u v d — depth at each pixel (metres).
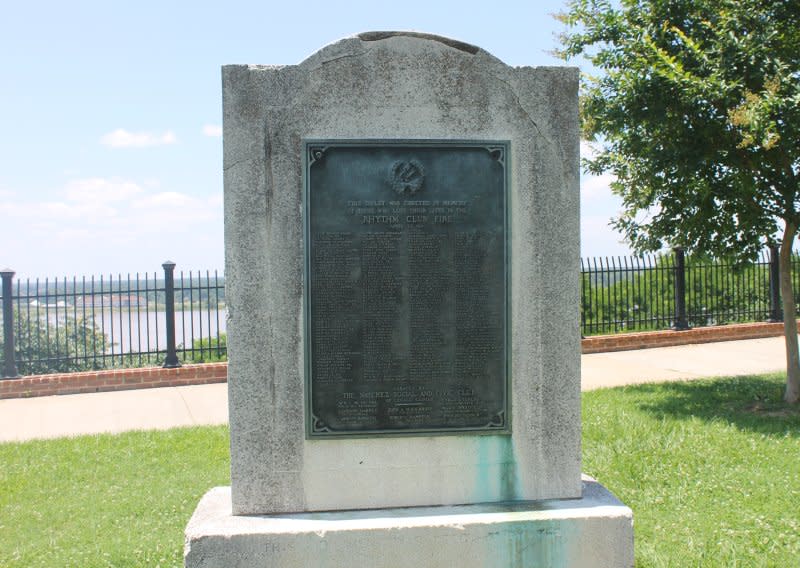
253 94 3.79
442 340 3.93
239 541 3.62
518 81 3.95
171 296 11.74
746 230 8.09
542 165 3.97
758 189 8.00
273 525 3.71
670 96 7.48
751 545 4.37
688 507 5.05
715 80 7.14
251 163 3.79
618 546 3.83
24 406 10.13
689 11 7.86
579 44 8.29
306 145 3.81
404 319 3.91
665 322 14.75
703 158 7.57
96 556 4.47
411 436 3.93
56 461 6.86
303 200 3.82
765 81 7.04
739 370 11.15
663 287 14.47
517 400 4.00
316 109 3.83
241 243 3.80
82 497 5.72
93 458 6.92
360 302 3.88
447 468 3.97
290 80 3.81
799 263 15.28
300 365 3.86
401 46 3.87
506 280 3.95
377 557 3.69
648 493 5.34
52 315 14.10
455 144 3.91
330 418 3.88
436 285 3.92
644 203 8.82
